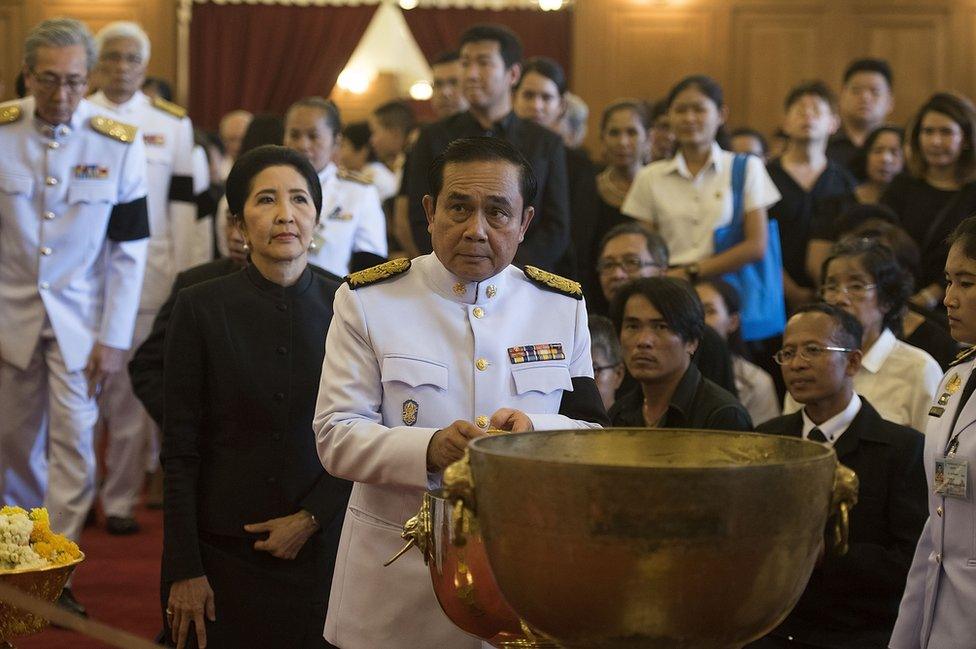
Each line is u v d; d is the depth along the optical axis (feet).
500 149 6.85
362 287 7.17
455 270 6.89
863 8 38.73
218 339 9.13
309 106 15.89
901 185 17.17
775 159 19.61
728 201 16.74
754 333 16.48
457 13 42.52
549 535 4.19
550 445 5.13
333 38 42.98
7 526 7.13
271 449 9.12
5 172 14.97
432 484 6.82
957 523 8.19
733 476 4.04
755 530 4.10
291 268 9.43
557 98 19.53
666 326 11.27
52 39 14.67
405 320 7.06
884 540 10.29
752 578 4.16
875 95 22.72
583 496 4.09
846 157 22.66
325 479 9.15
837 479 4.54
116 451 18.76
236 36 42.80
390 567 7.08
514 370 7.02
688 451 5.20
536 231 15.88
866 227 14.89
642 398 12.01
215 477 9.11
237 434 9.11
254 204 9.38
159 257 19.83
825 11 38.96
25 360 15.07
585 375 7.35
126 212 15.49
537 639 5.56
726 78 39.45
